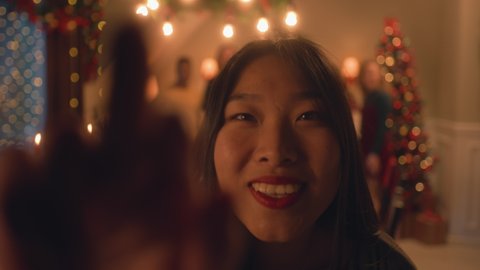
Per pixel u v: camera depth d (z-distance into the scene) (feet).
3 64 11.97
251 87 1.82
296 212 1.76
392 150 13.25
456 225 15.89
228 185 1.78
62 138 0.88
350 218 2.24
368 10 18.65
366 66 13.75
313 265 2.16
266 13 12.43
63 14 9.09
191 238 0.88
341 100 1.96
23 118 11.57
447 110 16.85
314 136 1.78
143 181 0.88
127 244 0.88
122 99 0.88
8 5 11.85
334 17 18.72
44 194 0.87
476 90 15.70
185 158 0.89
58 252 0.87
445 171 16.79
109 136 0.88
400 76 15.57
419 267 13.69
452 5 16.49
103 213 0.88
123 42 0.87
